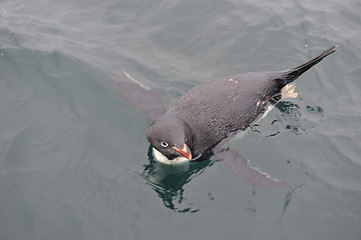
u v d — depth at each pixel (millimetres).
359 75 3676
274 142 3449
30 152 3367
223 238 3184
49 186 3285
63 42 3795
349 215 3221
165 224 3219
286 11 3980
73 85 3596
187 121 3381
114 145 3420
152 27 3920
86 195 3273
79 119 3482
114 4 4027
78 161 3357
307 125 3496
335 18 3941
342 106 3561
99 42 3822
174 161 3422
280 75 3508
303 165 3371
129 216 3234
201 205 3275
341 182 3309
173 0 4043
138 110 3523
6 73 3609
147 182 3334
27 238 3164
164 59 3777
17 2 4043
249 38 3857
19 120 3455
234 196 3295
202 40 3859
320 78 3664
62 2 4043
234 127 3430
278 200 3271
